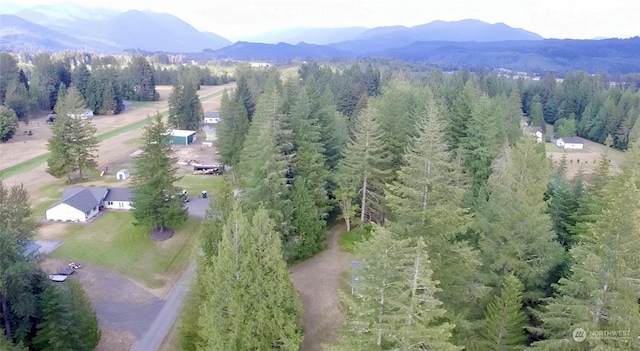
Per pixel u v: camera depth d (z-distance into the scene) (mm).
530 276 25297
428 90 64938
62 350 25281
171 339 30359
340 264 38094
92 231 46969
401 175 22359
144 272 39375
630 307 15727
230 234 22250
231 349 21188
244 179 37844
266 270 21969
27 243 27484
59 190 60781
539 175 31203
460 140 46219
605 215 16859
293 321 22469
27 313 25422
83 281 37406
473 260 21359
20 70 136375
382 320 15758
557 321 17859
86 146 64125
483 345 20938
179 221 45594
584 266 17359
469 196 36781
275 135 40688
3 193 26250
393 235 21188
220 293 21812
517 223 26016
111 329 31234
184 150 85312
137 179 44594
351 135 59031
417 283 14797
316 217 39375
